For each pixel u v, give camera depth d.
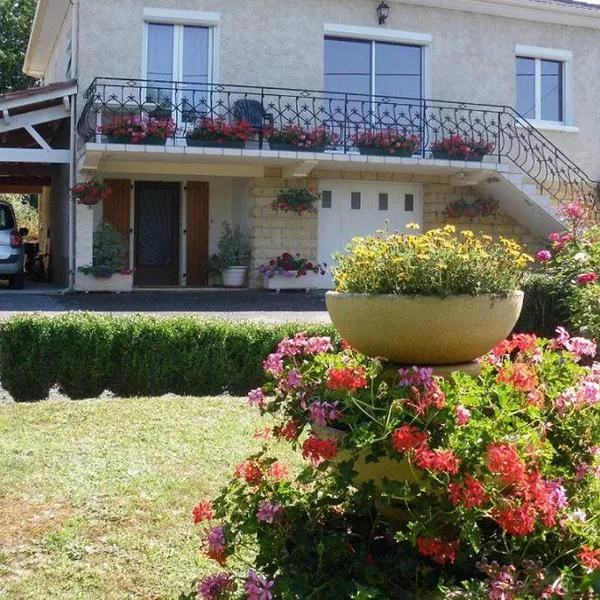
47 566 3.58
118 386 6.81
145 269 15.44
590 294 6.81
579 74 16.55
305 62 14.52
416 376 2.65
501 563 2.54
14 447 5.17
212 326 6.90
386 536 2.88
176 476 4.67
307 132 13.40
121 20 13.57
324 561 2.65
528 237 15.84
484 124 15.55
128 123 12.54
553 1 15.92
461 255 2.91
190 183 15.58
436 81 15.35
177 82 13.29
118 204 15.10
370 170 14.70
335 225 15.08
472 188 15.57
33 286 15.58
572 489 2.63
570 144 16.48
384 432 2.56
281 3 14.35
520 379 2.68
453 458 2.38
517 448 2.47
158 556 3.67
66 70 15.73
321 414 2.69
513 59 15.90
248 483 2.86
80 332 6.68
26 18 29.73
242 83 14.23
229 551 2.74
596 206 15.43
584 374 2.91
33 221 30.97
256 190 14.40
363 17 14.82
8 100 12.80
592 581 2.32
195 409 6.18
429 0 15.09
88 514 4.12
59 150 13.54
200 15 13.93
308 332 6.97
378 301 2.84
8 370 6.61
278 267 14.12
